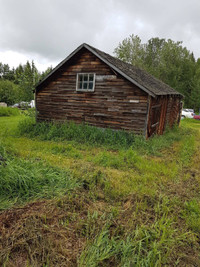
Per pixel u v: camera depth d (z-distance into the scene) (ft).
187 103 140.67
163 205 12.63
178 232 10.48
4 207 10.93
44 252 8.27
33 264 7.72
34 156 20.59
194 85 129.80
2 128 40.47
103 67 31.22
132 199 13.38
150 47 160.45
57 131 32.53
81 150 25.79
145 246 9.25
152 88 30.35
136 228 10.23
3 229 9.33
